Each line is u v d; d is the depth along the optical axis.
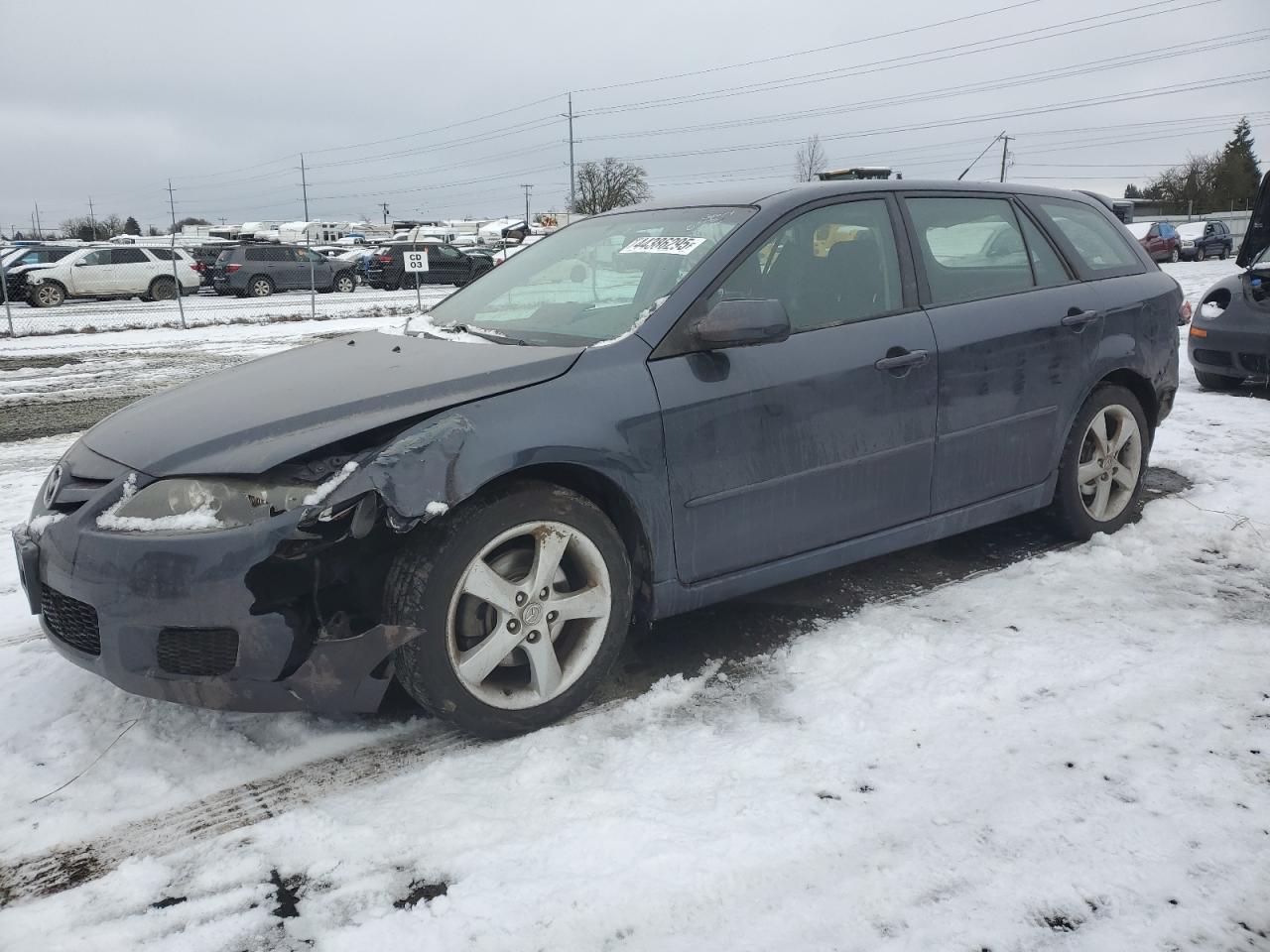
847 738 2.65
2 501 5.38
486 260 31.92
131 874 2.14
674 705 2.87
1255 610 3.46
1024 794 2.38
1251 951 1.87
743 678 3.03
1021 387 3.73
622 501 2.85
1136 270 4.35
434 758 2.61
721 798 2.38
